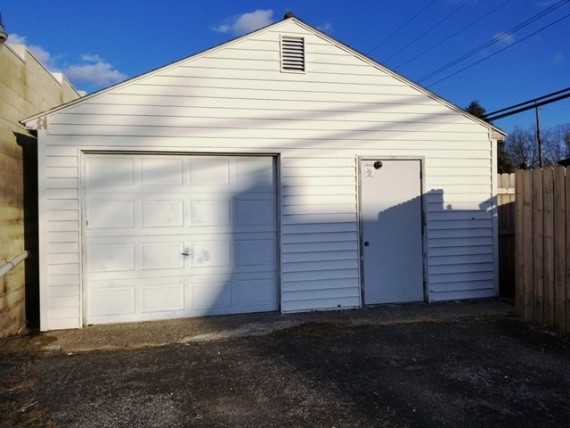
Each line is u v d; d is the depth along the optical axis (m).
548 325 5.69
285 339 5.36
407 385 4.02
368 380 4.14
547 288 5.71
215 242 6.46
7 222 5.63
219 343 5.23
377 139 6.94
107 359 4.73
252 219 6.58
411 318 6.20
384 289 6.97
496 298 7.36
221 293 6.47
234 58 6.41
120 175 6.16
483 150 7.38
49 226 5.85
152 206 6.25
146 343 5.24
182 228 6.34
